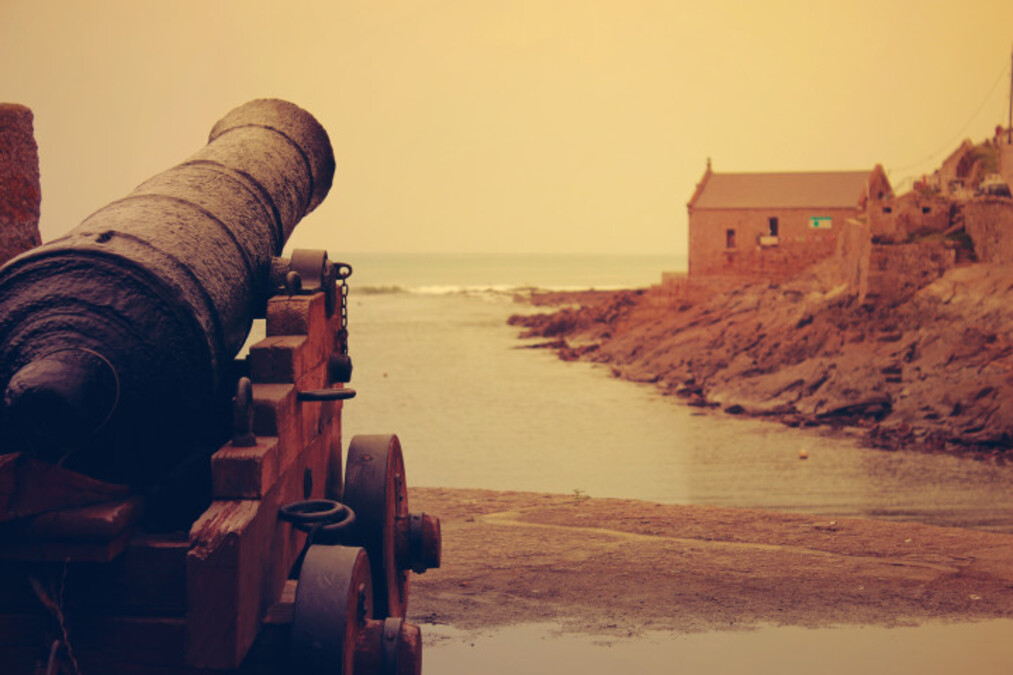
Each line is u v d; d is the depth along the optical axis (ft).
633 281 599.16
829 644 18.22
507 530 27.32
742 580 22.59
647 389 170.71
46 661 10.44
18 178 15.60
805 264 223.92
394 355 232.12
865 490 94.63
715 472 104.94
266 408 11.68
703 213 228.22
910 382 139.74
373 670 11.41
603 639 18.47
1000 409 124.98
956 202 164.96
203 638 9.92
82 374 10.44
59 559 10.19
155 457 11.61
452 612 20.16
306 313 13.65
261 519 10.87
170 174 14.92
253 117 17.98
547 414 148.46
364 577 11.73
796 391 147.23
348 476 14.32
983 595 21.52
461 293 491.31
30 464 10.17
